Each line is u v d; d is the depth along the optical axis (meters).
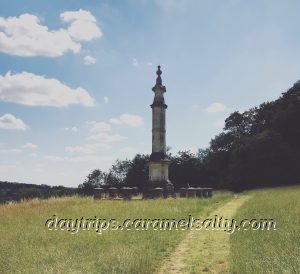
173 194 43.66
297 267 8.93
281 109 74.50
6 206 25.69
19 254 11.87
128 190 41.34
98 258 11.05
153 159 45.53
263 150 66.81
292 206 21.88
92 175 91.50
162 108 46.84
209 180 79.94
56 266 10.32
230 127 84.00
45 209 23.36
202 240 14.22
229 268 9.89
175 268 10.57
